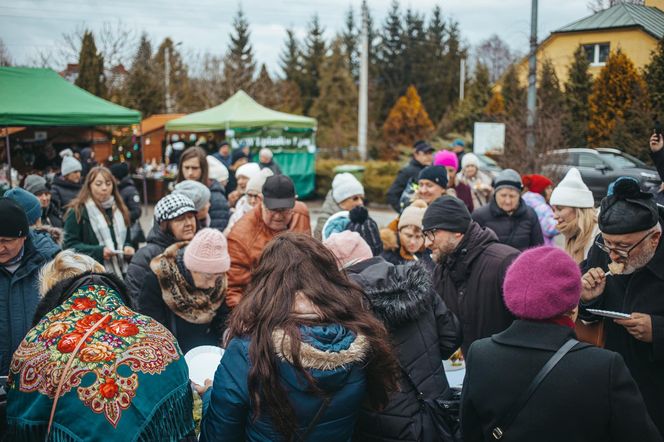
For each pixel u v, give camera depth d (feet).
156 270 11.61
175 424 6.70
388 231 15.71
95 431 6.26
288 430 6.46
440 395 8.82
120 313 7.19
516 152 39.70
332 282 7.27
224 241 11.66
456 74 161.58
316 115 138.21
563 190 13.62
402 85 163.12
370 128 119.14
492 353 6.95
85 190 17.56
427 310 9.12
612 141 24.39
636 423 6.29
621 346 9.30
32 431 6.41
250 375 6.47
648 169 23.95
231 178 34.86
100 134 66.64
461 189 24.82
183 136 71.26
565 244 13.97
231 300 13.88
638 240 8.66
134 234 24.91
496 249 11.50
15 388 6.67
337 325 6.84
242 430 6.80
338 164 67.05
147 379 6.62
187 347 11.80
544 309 6.71
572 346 6.63
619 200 8.89
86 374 6.43
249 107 62.64
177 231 12.95
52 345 6.67
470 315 11.51
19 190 14.06
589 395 6.35
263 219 14.57
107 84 98.63
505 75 57.00
